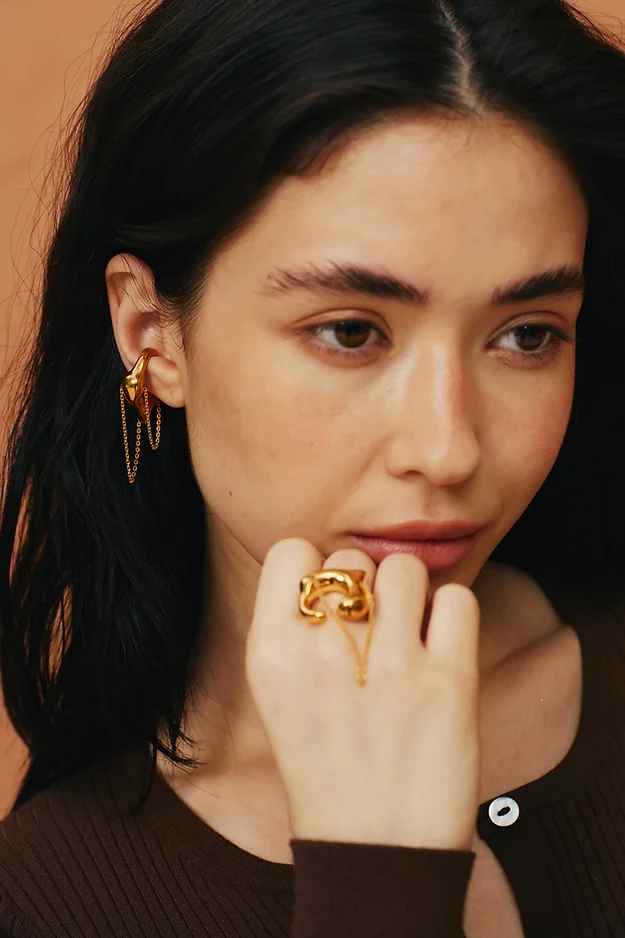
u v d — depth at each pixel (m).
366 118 0.74
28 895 0.95
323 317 0.78
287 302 0.78
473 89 0.75
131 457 1.02
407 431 0.79
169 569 1.04
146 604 1.03
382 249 0.75
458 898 0.70
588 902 0.95
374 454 0.80
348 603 0.76
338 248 0.75
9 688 1.17
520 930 0.94
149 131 0.86
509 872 0.95
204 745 1.01
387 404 0.79
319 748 0.74
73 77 1.98
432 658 0.76
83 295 1.00
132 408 1.01
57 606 1.13
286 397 0.80
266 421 0.82
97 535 1.04
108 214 0.93
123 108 0.90
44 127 2.00
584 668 1.05
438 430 0.77
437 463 0.77
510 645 1.06
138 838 0.96
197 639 1.04
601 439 1.10
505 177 0.76
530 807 0.97
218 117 0.79
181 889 0.94
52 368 1.05
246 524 0.87
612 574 1.14
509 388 0.82
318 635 0.76
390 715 0.74
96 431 1.03
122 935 0.93
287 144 0.76
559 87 0.76
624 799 0.99
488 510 0.83
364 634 0.77
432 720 0.74
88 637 1.07
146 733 1.01
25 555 1.12
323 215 0.76
